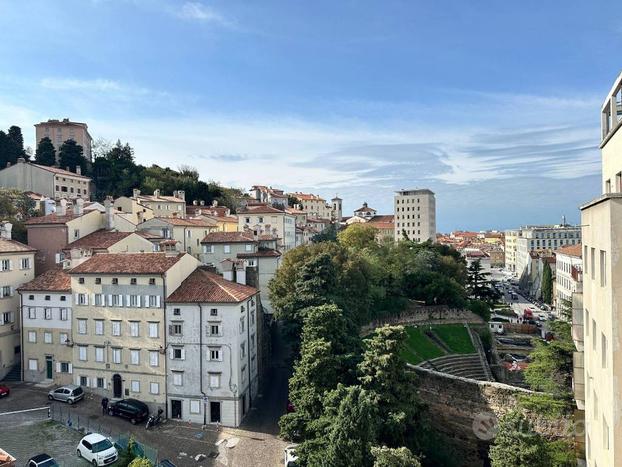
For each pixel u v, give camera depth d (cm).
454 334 8775
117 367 5519
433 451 4222
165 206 12850
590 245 2484
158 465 4078
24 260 6538
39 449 4328
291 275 6950
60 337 5881
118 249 7006
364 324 7606
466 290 10912
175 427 5072
